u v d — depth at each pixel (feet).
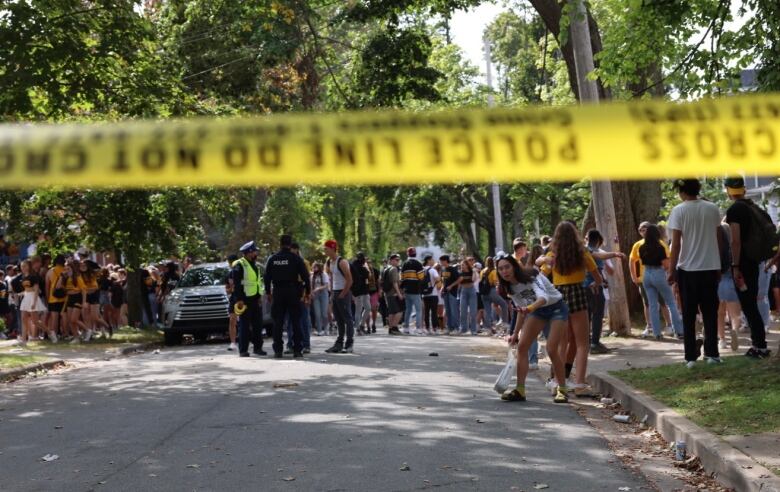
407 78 88.22
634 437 25.72
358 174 7.89
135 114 55.77
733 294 39.93
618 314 55.57
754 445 20.45
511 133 8.40
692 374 31.65
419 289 82.53
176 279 88.74
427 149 8.07
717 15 35.14
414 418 29.66
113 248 76.43
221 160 7.72
